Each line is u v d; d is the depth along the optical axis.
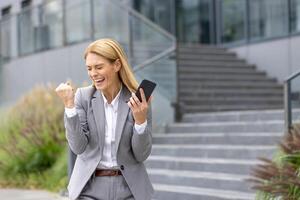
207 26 18.00
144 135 3.85
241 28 16.62
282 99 13.91
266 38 15.64
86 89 4.11
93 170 3.92
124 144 3.93
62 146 11.88
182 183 9.12
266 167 5.84
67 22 15.61
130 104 3.83
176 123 12.00
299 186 5.62
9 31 19.20
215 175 8.94
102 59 3.91
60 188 10.66
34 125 12.02
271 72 15.41
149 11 19.44
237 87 14.32
